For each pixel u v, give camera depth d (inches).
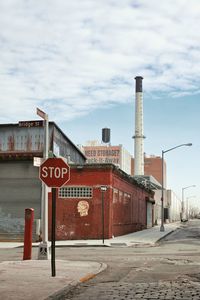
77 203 1289.4
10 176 1286.9
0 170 1294.3
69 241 1211.9
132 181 1755.7
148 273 512.1
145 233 1720.0
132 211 1784.0
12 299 338.0
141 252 848.3
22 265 558.3
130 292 385.1
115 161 4768.7
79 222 1283.2
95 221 1282.0
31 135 1354.6
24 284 407.5
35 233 1231.5
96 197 1290.6
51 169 465.7
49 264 571.5
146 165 6161.4
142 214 2119.8
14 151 1352.1
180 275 493.0
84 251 889.5
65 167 466.3
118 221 1460.4
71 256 755.4
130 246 1073.5
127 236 1470.2
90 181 1295.5
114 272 521.0
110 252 854.5
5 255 815.1
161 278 470.9
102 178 1294.3
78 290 398.6
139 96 3959.2
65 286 396.8
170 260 663.1
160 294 374.9
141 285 423.5
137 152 3961.6
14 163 1289.4
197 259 677.3
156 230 2044.8
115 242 1167.6
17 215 1269.7
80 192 1295.5
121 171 1450.5
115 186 1392.7
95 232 1278.3
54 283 413.4
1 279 438.3
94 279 464.1
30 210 649.0
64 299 357.4
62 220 1282.0
